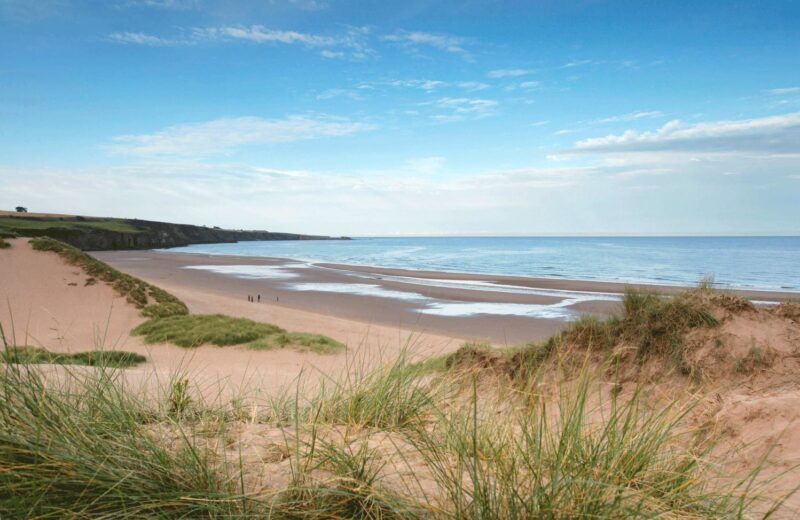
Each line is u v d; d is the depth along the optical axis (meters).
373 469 2.49
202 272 58.34
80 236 122.06
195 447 2.33
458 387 3.85
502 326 24.03
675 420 2.87
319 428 3.12
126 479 2.03
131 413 2.93
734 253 100.19
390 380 3.84
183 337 19.03
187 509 1.95
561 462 2.27
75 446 2.21
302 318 26.17
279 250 149.00
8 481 1.92
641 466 2.40
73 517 1.81
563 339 6.94
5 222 114.44
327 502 2.09
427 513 2.02
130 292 28.36
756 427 3.63
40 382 2.59
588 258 85.31
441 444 2.68
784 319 6.35
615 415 2.66
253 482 2.25
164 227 179.38
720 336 6.09
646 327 6.54
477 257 95.12
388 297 35.41
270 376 10.11
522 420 2.79
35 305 26.17
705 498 2.24
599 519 1.89
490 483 2.22
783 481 2.85
